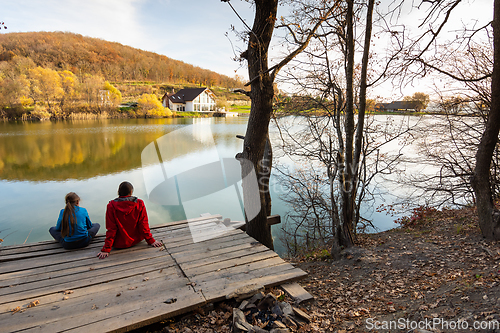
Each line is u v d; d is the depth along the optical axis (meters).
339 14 5.53
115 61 135.50
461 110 7.70
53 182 16.38
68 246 3.95
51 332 2.33
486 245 4.31
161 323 2.72
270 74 4.58
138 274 3.37
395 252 4.88
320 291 3.64
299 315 2.76
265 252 4.06
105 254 3.79
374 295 3.43
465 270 3.66
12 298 2.81
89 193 14.09
